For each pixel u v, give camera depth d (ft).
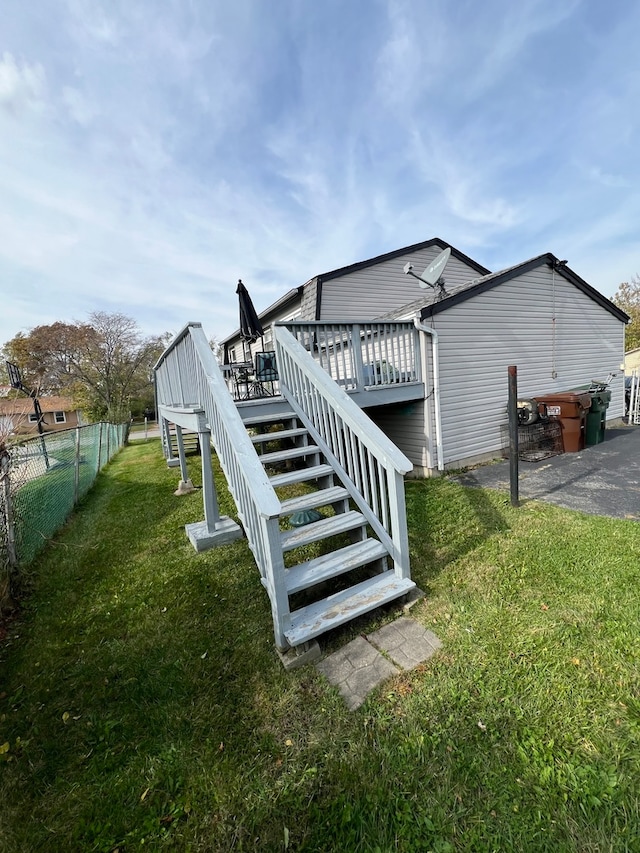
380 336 18.60
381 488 8.87
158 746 5.49
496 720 5.31
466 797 4.42
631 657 6.19
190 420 13.75
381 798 4.50
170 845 4.26
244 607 8.80
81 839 4.40
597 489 14.96
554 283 25.52
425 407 20.27
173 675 6.86
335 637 7.51
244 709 6.01
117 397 86.84
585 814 4.12
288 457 10.58
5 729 5.97
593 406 23.07
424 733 5.25
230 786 4.83
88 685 6.81
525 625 7.22
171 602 9.37
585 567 9.04
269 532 6.87
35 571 11.41
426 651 6.85
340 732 5.43
